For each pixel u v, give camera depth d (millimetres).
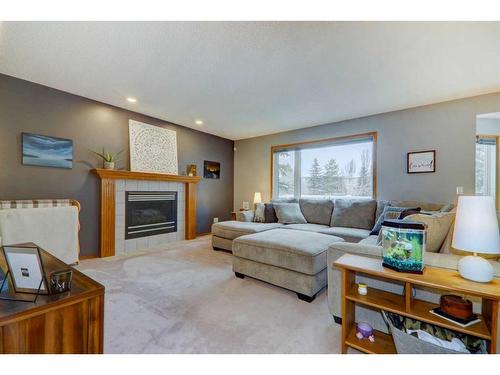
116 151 3637
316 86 2830
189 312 1847
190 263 3096
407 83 2725
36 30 1841
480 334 1048
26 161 2785
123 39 1957
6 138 2656
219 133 5234
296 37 1909
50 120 2967
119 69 2475
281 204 4344
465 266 1155
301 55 2170
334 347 1442
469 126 3096
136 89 2980
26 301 869
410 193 3512
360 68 2395
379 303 1321
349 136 4121
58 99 3027
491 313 1084
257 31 1842
